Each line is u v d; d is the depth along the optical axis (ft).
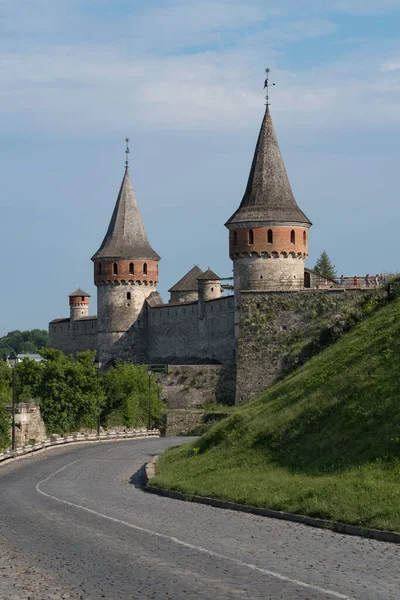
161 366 570.05
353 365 207.31
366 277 465.06
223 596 84.33
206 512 152.46
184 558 105.29
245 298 406.00
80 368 473.26
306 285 542.57
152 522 140.15
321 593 84.48
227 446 213.46
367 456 157.58
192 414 470.39
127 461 283.79
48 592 89.61
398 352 195.21
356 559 102.53
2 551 115.85
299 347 391.04
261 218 522.88
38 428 371.76
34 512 157.99
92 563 104.37
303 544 114.32
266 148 541.75
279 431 198.18
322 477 157.69
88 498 181.78
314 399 202.59
